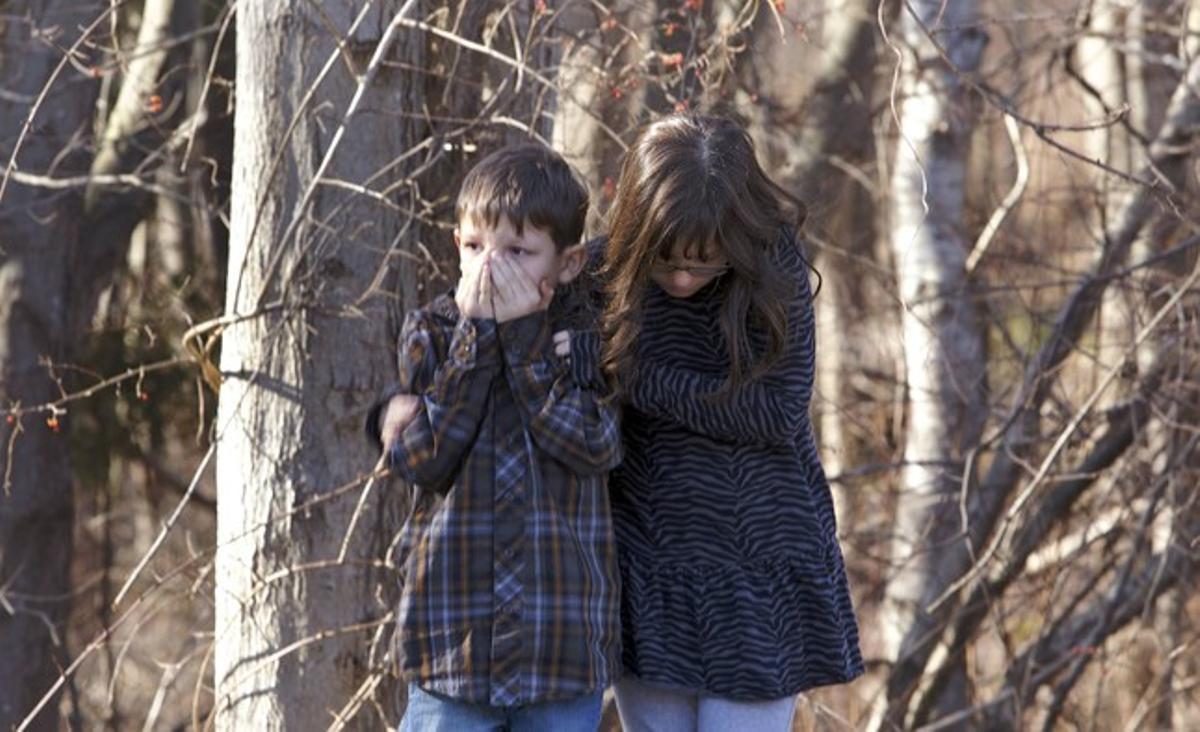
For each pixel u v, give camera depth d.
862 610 19.36
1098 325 17.08
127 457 20.59
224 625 10.18
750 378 7.16
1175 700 18.88
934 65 17.20
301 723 9.98
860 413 19.16
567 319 7.27
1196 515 16.80
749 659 7.30
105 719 20.11
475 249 7.07
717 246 7.05
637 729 7.64
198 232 19.59
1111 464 16.80
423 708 7.35
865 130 19.48
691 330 7.40
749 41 14.12
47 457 18.33
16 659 18.53
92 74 13.72
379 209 9.94
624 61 12.14
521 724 7.21
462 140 10.44
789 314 7.18
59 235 18.03
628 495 7.55
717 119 7.25
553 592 7.08
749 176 7.16
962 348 17.36
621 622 7.50
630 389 7.26
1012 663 16.73
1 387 17.97
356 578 10.01
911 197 17.62
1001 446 15.50
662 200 6.96
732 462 7.41
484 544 7.11
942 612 17.08
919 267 17.42
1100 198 18.36
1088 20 17.47
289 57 9.85
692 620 7.38
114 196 18.77
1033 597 17.42
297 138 9.84
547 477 7.16
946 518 17.00
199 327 9.96
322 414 9.91
